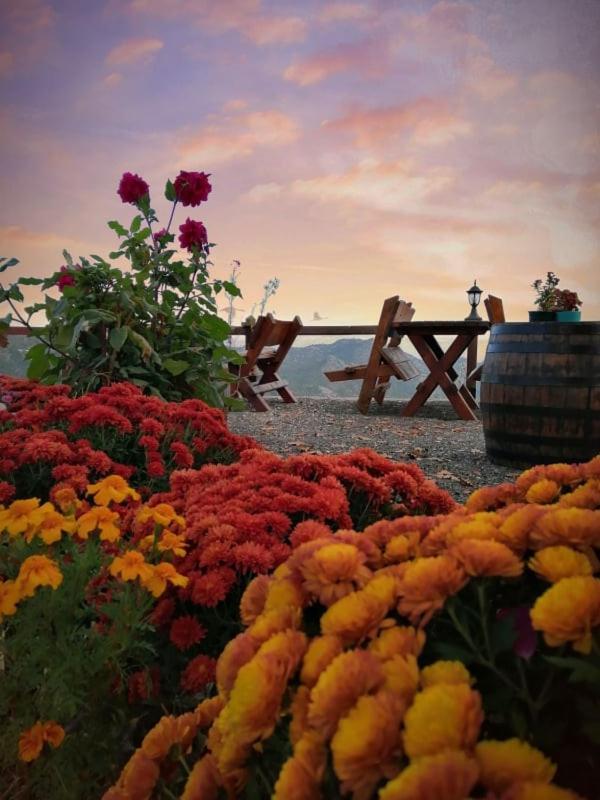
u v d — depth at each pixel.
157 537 1.32
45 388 2.88
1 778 1.18
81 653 1.15
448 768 0.52
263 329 6.72
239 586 1.31
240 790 0.77
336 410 7.15
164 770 0.94
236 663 0.77
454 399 6.56
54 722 1.13
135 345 3.83
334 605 0.71
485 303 6.47
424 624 0.68
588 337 4.01
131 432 2.56
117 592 1.24
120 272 3.87
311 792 0.62
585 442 4.04
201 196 4.29
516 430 4.19
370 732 0.57
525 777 0.55
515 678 0.66
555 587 0.63
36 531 1.24
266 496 1.52
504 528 0.77
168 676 1.29
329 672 0.63
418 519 0.94
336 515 1.49
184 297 4.21
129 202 4.25
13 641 1.13
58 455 2.15
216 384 4.20
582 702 0.61
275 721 0.68
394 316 6.71
